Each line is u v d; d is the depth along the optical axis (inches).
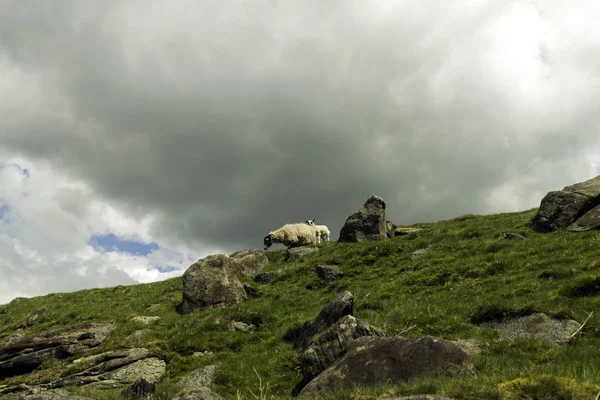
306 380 584.4
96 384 772.0
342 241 1594.5
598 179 1218.0
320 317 751.1
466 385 333.1
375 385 403.2
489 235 1206.9
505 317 667.4
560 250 930.7
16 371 940.6
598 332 545.0
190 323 1034.1
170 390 640.4
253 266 1517.0
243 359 782.5
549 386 304.7
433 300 851.4
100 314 1318.9
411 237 1395.2
